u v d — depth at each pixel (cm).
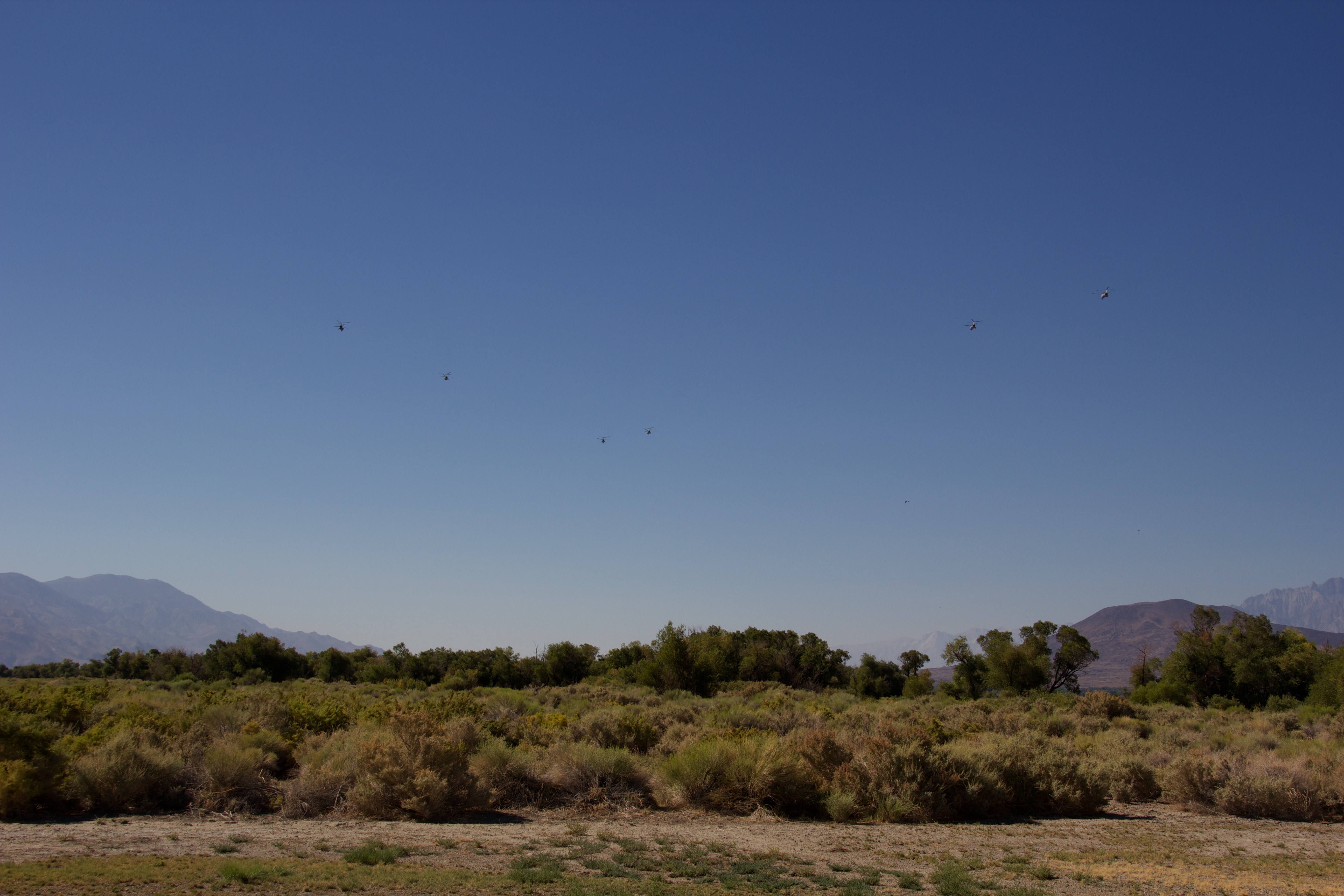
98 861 1058
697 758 1784
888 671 9156
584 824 1532
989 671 7556
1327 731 3466
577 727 2347
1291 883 1167
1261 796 1838
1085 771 1889
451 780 1590
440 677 8194
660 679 6575
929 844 1445
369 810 1540
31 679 6888
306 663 8625
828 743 1917
